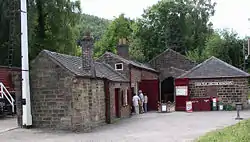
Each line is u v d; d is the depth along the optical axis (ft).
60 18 117.91
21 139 50.44
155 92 115.03
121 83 86.58
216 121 70.38
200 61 167.12
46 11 116.37
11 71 88.28
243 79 101.35
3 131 58.13
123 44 115.85
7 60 103.45
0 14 102.12
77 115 59.11
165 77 137.49
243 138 39.14
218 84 102.78
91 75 64.18
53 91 61.11
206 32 199.72
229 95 101.96
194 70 105.81
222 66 104.83
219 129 55.06
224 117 78.18
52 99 61.16
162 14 189.16
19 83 63.87
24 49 62.28
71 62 66.64
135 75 103.71
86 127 59.77
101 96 70.64
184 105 104.17
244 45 163.73
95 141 47.80
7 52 104.12
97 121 66.85
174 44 189.57
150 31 190.60
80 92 59.52
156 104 114.21
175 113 95.50
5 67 91.61
